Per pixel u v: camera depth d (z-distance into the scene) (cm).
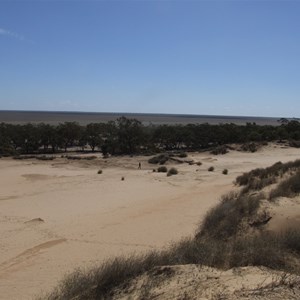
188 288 578
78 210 2202
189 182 3259
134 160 5625
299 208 1272
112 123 8406
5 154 6812
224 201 1861
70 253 1373
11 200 2656
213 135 7562
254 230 1166
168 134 7606
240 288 544
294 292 512
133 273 705
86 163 5447
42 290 952
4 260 1323
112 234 1600
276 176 2414
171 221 1747
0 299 930
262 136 7125
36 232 1709
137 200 2430
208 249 789
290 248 771
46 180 3759
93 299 650
